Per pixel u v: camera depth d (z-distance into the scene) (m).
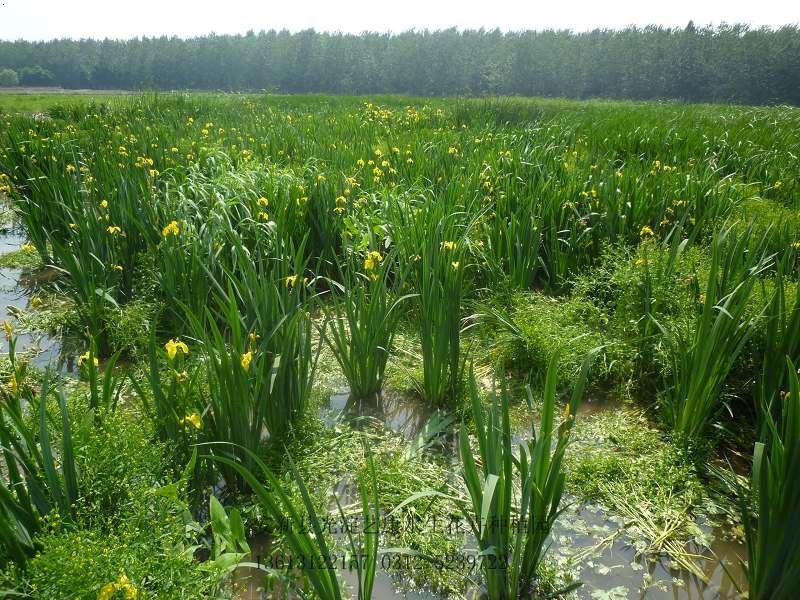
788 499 2.36
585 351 4.34
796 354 3.35
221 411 3.13
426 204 5.77
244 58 77.25
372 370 4.20
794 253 4.97
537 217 5.74
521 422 3.99
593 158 9.08
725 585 2.85
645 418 4.06
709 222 6.16
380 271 4.08
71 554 2.18
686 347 3.80
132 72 78.06
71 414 3.00
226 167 8.26
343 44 75.38
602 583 2.85
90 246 5.15
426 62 71.38
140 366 4.30
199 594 2.34
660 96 66.56
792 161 9.44
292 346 3.57
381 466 3.52
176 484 2.57
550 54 67.38
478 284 5.72
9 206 8.91
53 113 15.95
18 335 5.05
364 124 13.21
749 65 62.78
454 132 12.44
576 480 3.45
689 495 3.33
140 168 7.47
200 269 4.70
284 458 3.43
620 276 4.98
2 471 3.23
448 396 4.19
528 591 2.79
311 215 6.12
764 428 2.78
